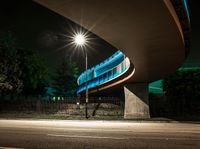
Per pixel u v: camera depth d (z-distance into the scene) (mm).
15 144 10195
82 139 11555
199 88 44375
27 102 41969
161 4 9562
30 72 44656
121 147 9430
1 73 36406
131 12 10391
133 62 21375
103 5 9656
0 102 42875
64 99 42656
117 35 13539
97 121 27109
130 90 34094
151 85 63062
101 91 59406
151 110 40938
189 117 33344
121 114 35219
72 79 71438
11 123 23094
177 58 20078
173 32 13141
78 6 9766
